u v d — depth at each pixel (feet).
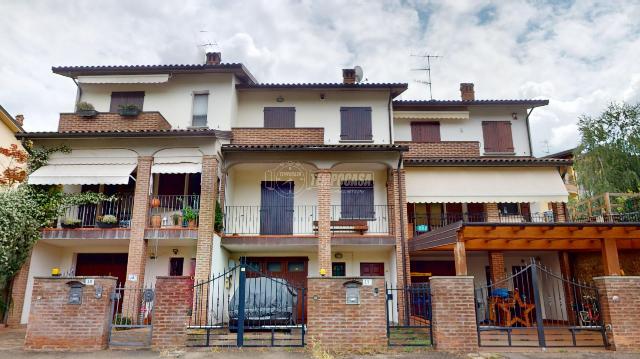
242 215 58.03
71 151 51.29
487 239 43.60
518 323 47.83
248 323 39.40
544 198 55.26
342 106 63.72
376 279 32.35
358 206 59.41
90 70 58.90
